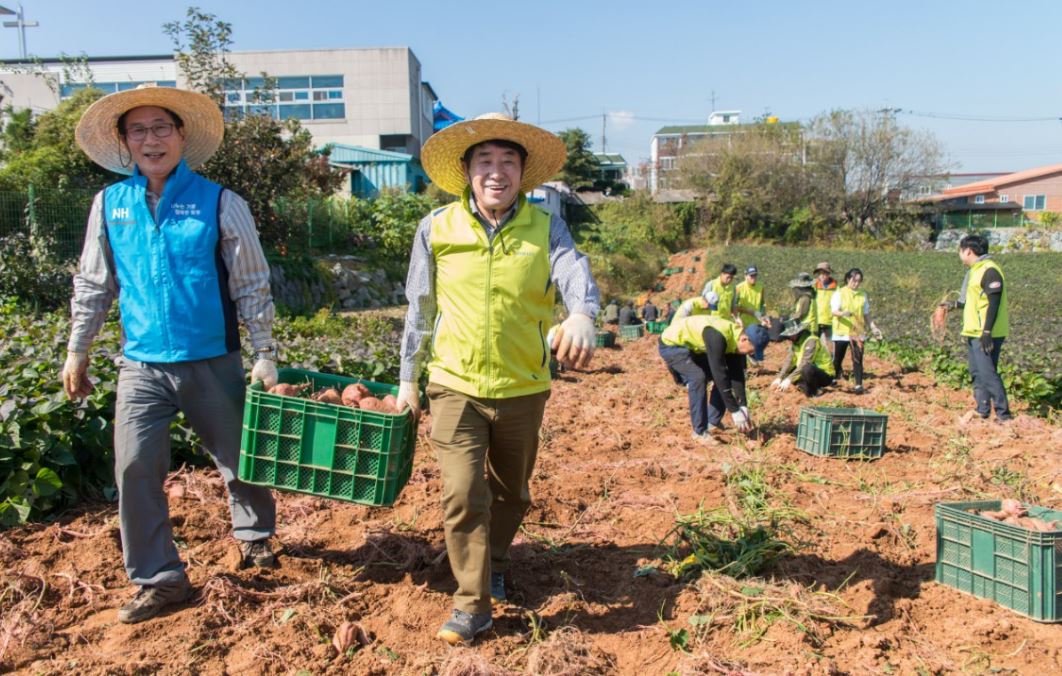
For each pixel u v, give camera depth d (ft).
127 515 11.96
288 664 11.03
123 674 10.58
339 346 31.91
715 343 23.08
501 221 11.52
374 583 13.55
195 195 12.10
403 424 11.78
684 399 33.55
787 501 18.28
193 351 12.10
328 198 79.36
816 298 34.65
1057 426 28.40
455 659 10.83
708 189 165.37
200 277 12.04
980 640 11.85
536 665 10.78
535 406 11.85
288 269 61.82
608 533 16.20
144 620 12.07
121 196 12.08
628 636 12.03
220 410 12.55
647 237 150.61
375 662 11.12
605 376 41.73
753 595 12.79
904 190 169.68
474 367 11.35
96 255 12.27
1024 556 12.49
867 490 19.48
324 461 11.82
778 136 170.09
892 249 160.56
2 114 67.26
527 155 11.75
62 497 16.71
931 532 16.19
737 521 15.62
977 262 28.63
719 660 11.13
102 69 143.02
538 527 16.55
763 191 161.79
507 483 12.50
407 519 16.28
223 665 11.03
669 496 18.40
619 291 109.40
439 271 11.67
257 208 60.70
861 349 36.50
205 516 16.22
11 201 48.49
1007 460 22.50
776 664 11.03
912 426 27.50
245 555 13.73
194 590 12.89
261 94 66.28
